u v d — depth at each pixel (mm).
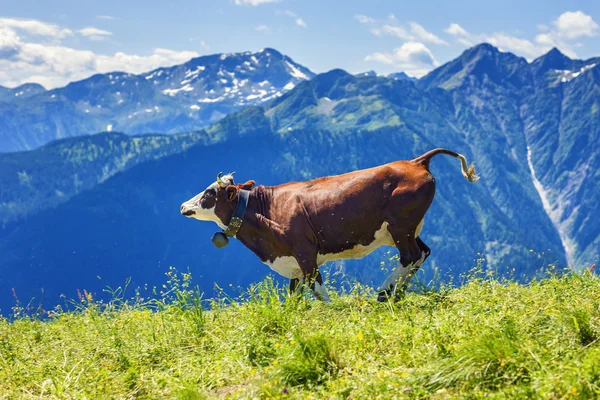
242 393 7551
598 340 7453
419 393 6766
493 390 6668
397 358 7750
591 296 9531
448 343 7793
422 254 12727
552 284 10641
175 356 9586
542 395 6211
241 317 10656
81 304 13203
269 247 13211
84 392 8516
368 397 6855
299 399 7129
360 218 12422
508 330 7602
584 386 6188
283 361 7930
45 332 11547
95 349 10203
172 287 11688
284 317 9883
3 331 11812
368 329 8797
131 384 8727
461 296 10789
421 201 12305
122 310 12609
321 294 12367
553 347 7387
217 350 9523
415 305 10508
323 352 7910
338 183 12711
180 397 7684
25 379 9250
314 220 12609
